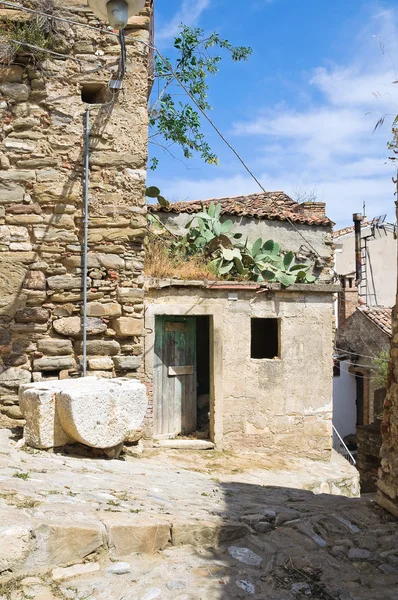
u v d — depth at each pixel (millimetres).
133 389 6168
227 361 9617
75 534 3426
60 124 7121
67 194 7105
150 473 6062
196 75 15875
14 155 6988
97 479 5055
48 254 7059
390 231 25344
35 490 4219
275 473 8672
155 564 3568
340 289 10500
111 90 7277
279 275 10109
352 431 20141
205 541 3951
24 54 6980
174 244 10719
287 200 16000
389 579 3709
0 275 6922
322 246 14102
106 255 7230
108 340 7266
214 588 3375
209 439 9586
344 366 20203
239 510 4754
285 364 10117
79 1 7219
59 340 7074
